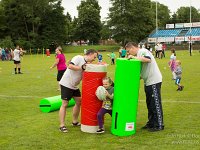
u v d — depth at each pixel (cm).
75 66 719
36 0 7275
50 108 954
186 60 3338
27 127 793
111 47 8056
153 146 632
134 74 690
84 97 731
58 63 1316
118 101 698
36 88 1500
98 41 9794
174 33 8419
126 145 641
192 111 940
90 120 729
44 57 4891
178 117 868
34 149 630
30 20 7319
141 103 1066
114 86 707
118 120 704
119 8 8169
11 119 880
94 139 686
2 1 7481
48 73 2252
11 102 1141
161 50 3822
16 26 7531
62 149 626
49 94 1322
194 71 2162
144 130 749
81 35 9619
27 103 1119
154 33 8700
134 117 712
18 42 7175
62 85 744
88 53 738
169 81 1662
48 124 817
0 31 7506
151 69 719
